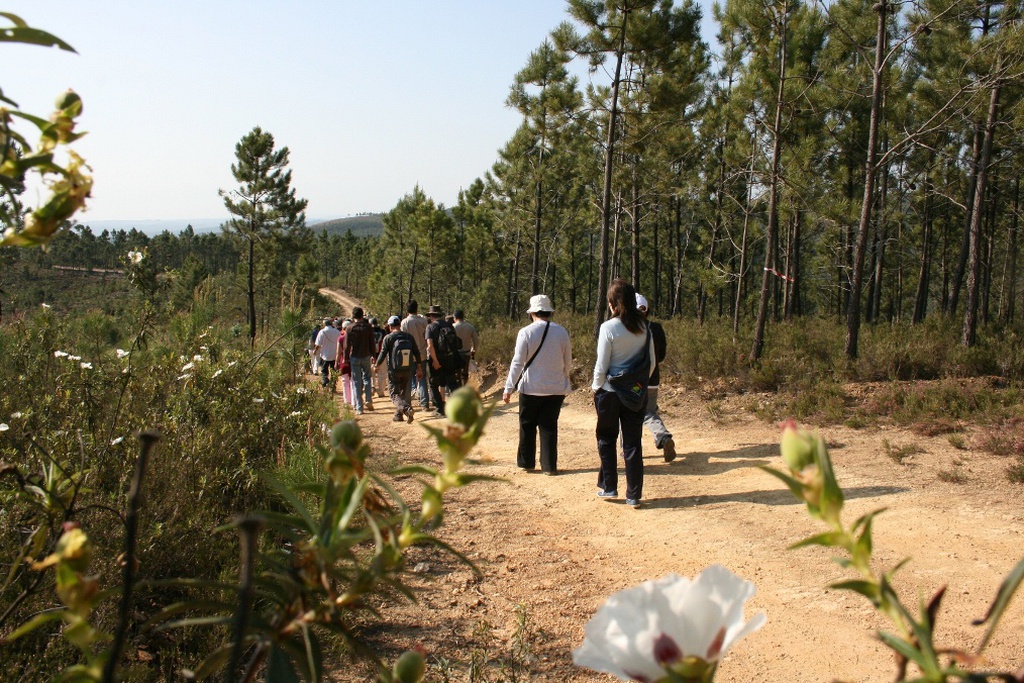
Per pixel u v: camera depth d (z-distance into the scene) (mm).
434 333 11203
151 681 2791
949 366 9398
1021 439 6516
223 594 3111
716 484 6465
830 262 26750
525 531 5414
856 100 18266
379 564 772
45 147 772
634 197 22484
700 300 28875
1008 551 4523
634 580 4480
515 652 3545
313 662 771
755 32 13164
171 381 5238
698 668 562
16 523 2701
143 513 3363
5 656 2461
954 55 14562
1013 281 24703
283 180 38562
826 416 8281
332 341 15375
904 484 5891
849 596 4090
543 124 23750
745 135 19594
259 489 4527
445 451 745
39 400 4254
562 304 46188
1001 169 19266
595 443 8586
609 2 13953
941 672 529
